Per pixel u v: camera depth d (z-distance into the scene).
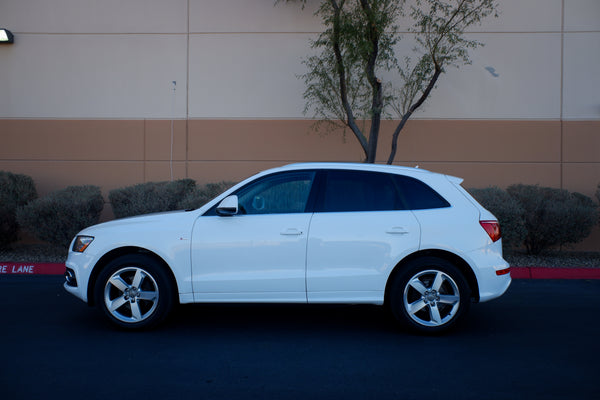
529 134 11.37
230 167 11.60
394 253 5.32
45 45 11.61
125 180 11.66
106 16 11.62
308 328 5.83
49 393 4.03
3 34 11.32
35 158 11.64
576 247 10.98
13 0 11.59
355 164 5.70
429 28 9.80
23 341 5.28
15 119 11.63
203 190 9.59
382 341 5.36
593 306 6.83
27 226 9.23
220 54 11.59
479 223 5.44
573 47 11.30
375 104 9.74
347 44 9.38
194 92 11.62
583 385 4.23
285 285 5.35
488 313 6.48
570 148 11.32
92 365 4.63
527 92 11.37
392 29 10.06
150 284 5.58
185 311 6.51
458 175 11.42
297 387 4.19
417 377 4.40
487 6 9.80
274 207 5.53
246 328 5.82
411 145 11.45
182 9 11.60
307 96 10.46
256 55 11.55
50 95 11.64
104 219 11.65
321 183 5.59
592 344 5.29
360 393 4.07
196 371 4.52
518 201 9.61
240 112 11.59
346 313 6.48
